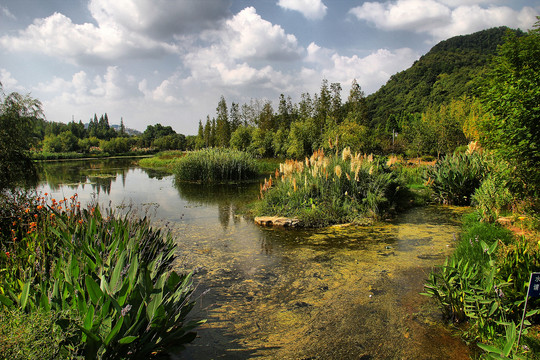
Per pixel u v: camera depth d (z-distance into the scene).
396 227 7.81
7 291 2.54
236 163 20.50
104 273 2.94
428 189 11.96
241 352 3.05
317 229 7.88
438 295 3.53
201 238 7.21
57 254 3.58
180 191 15.27
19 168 9.15
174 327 3.01
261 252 6.20
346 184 9.53
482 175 9.95
